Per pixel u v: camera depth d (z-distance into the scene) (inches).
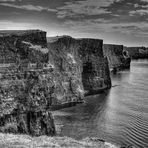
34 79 2368.4
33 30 2736.2
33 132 2215.8
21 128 2153.1
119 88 5191.9
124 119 2925.7
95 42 5310.0
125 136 2370.8
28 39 2596.0
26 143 1116.5
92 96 4392.2
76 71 4266.7
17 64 2333.9
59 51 4097.0
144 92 4717.0
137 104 3708.2
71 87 3946.9
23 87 2263.8
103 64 5270.7
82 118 2962.6
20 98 2222.0
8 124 2069.4
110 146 1440.7
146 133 2454.5
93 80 4940.9
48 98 2455.7
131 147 1937.7
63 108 3484.3
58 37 4347.9
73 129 2554.1
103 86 5098.4
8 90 2155.5
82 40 5152.6
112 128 2598.4
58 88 3727.9
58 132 2453.2
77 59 4628.4
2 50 2319.1
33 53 2501.2
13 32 2637.8
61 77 3878.0
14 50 2409.0
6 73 2204.7
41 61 2551.7
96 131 2504.9
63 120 2871.6
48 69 2564.0
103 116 3051.2
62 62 4020.7
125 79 6535.4
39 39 2696.9
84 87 4778.5
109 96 4370.1
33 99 2293.3
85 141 1524.4
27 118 2239.2
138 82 5999.0
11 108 2123.5
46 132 2332.7
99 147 1314.0
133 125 2701.8
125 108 3464.6
